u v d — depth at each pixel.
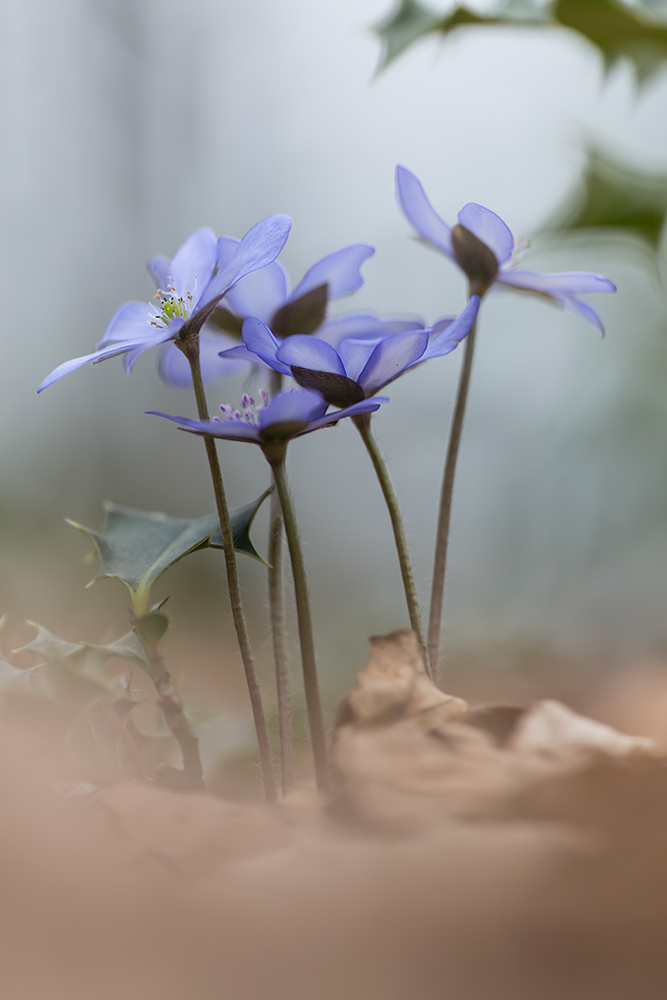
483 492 1.04
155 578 0.30
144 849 0.27
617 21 0.40
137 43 1.28
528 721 0.29
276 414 0.29
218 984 0.25
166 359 0.32
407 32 0.41
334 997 0.25
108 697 0.30
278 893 0.26
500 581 0.90
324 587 1.03
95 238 1.26
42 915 0.26
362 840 0.27
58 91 1.24
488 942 0.26
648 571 0.74
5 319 1.19
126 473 1.19
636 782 0.27
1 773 0.28
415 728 0.28
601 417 0.75
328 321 0.32
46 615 0.58
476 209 0.31
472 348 0.32
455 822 0.27
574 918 0.26
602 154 0.52
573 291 0.32
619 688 0.42
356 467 1.16
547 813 0.27
